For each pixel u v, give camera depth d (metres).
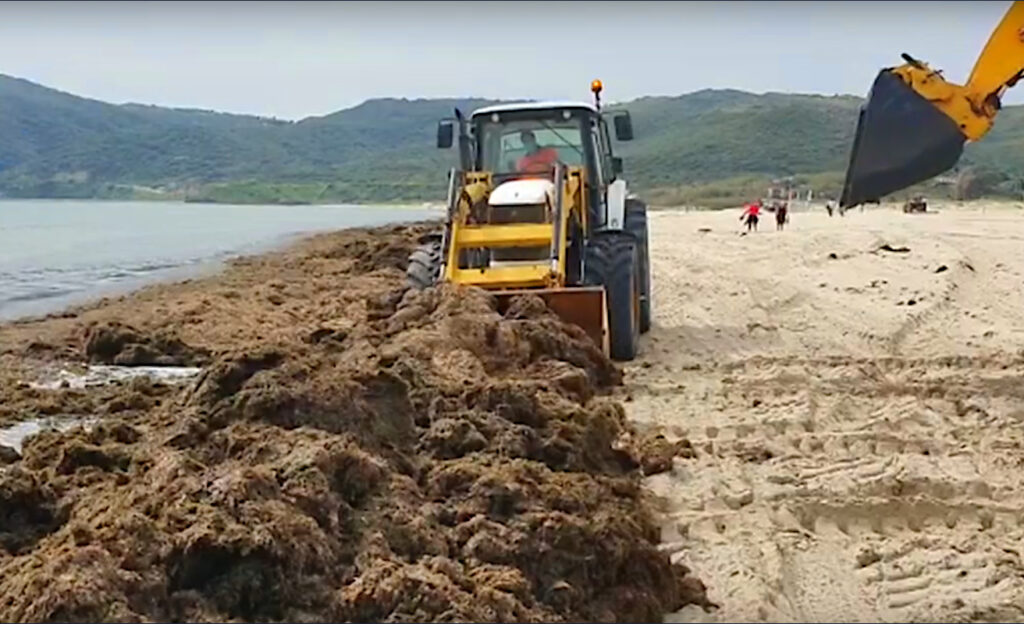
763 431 7.48
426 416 6.07
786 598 4.90
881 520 5.94
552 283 9.59
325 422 5.41
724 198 91.25
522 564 4.54
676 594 4.80
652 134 159.25
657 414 7.95
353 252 23.66
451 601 4.06
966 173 80.44
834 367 9.53
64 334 11.80
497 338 8.27
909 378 9.08
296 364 5.81
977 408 8.07
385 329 8.84
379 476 4.92
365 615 4.03
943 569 5.23
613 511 5.26
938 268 17.00
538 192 10.22
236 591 4.04
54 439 6.16
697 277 17.27
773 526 5.72
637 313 10.64
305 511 4.46
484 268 9.91
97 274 20.28
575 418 6.34
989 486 6.28
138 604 3.89
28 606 3.79
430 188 120.44
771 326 12.12
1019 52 8.62
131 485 5.00
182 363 10.00
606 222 11.15
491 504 4.98
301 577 4.14
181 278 19.23
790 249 21.55
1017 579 5.10
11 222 45.00
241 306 14.00
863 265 17.97
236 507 4.32
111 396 8.28
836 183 95.12
